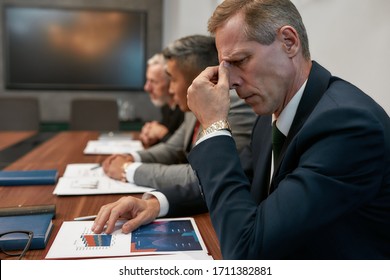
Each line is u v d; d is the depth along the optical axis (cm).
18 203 116
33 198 121
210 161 79
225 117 85
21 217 94
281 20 79
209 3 378
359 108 71
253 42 79
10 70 521
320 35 183
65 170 163
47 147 230
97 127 381
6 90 530
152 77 271
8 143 246
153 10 548
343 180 69
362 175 69
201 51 143
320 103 77
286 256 76
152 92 276
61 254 79
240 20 79
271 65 80
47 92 538
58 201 118
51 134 297
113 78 545
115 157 154
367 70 148
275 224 68
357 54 154
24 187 135
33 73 526
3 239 81
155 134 244
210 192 77
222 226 74
